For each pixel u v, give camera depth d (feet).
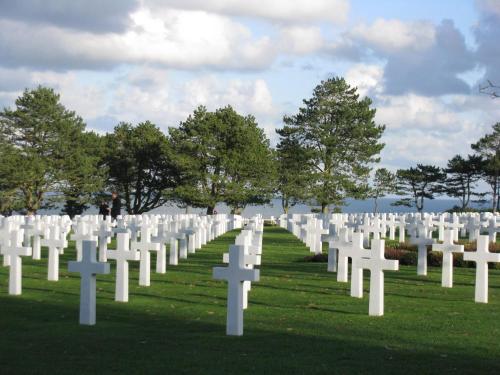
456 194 260.83
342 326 38.60
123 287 46.93
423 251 64.23
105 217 112.57
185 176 210.59
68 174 198.29
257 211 369.71
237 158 201.67
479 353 32.09
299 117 226.58
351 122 224.12
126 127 232.53
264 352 31.83
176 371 28.37
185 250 79.25
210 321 39.88
